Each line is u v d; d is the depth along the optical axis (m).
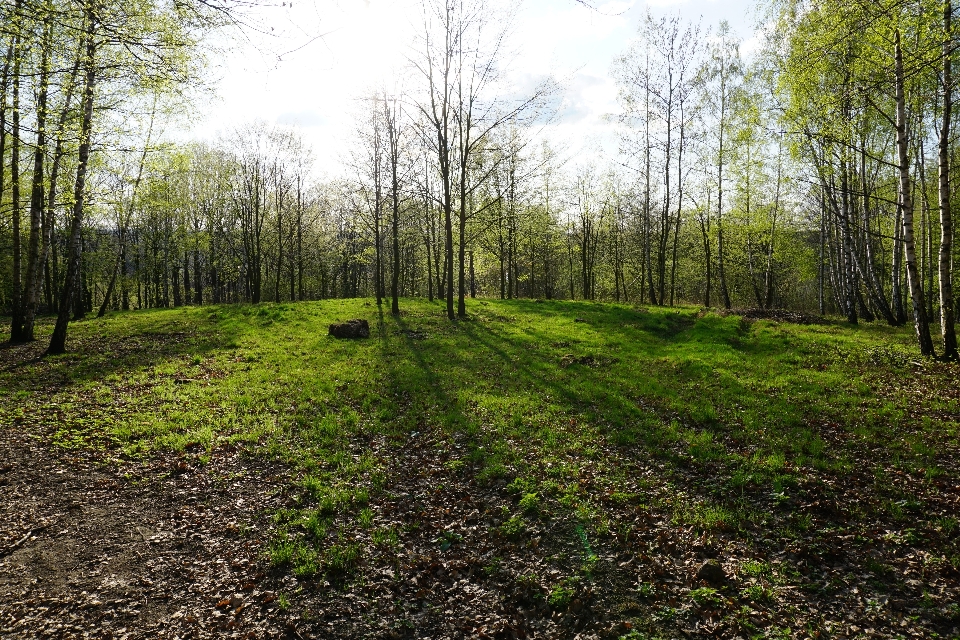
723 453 9.00
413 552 6.69
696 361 15.73
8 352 18.30
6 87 12.20
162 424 10.73
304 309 27.53
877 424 9.91
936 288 33.12
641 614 5.38
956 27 12.65
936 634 4.82
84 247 39.50
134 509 7.70
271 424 10.97
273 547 6.72
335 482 8.51
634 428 10.43
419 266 58.03
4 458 9.16
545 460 9.03
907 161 14.84
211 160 41.81
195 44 6.51
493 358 17.12
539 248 45.56
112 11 6.07
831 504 7.11
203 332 22.52
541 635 5.23
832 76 17.83
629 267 54.88
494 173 33.19
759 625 5.09
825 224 30.69
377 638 5.27
